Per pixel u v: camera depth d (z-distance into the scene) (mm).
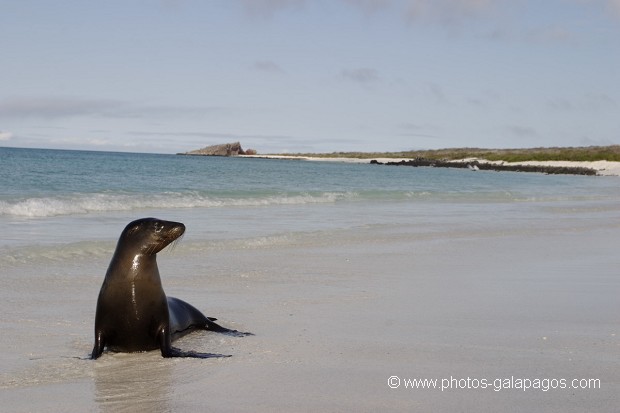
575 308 9000
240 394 5422
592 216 25281
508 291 10258
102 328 6777
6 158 59219
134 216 19391
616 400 5316
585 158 116250
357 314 8570
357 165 112562
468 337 7371
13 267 11227
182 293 9789
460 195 35906
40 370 6090
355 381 5762
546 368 6164
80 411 5020
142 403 5203
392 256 13820
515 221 22188
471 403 5211
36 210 19266
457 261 13438
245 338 7395
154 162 72250
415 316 8461
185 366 6285
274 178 48281
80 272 11133
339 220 20406
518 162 117812
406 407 5117
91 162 61156
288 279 11008
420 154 159750
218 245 14203
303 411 5023
